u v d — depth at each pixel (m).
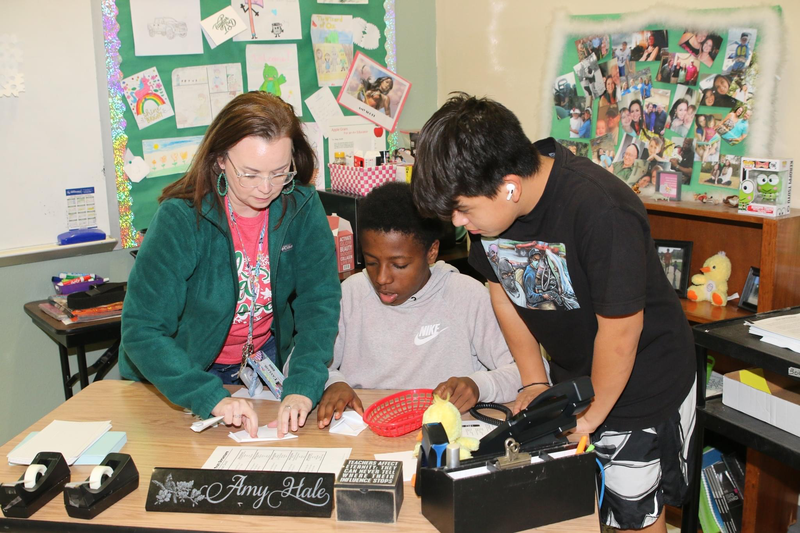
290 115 1.25
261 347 1.66
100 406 1.40
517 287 1.30
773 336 1.39
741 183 1.89
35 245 2.37
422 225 1.46
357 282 1.67
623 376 1.15
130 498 1.06
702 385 1.53
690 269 2.18
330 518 1.00
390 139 3.21
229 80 2.70
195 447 1.21
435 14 3.21
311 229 1.45
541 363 1.46
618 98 2.38
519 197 1.07
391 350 1.62
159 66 2.52
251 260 1.44
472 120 1.02
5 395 2.44
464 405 1.29
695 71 2.13
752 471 1.88
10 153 2.28
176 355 1.25
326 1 2.89
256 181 1.22
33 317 2.30
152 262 1.26
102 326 2.17
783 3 1.90
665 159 2.25
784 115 1.94
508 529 0.95
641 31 2.27
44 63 2.29
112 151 2.47
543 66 2.67
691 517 1.58
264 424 1.30
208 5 2.59
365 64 3.05
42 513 1.03
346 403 1.33
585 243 1.09
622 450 1.35
